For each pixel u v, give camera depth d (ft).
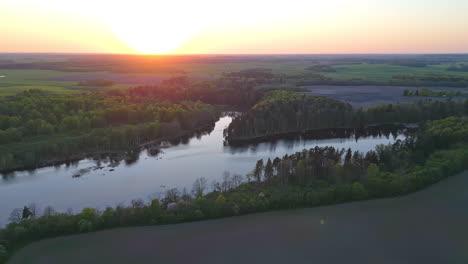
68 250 261.03
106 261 250.37
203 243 274.16
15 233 267.59
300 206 330.34
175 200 333.21
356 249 268.82
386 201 340.80
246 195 337.11
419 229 294.25
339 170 376.07
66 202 354.95
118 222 295.48
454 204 333.21
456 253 265.54
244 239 280.10
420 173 370.53
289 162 379.14
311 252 264.93
